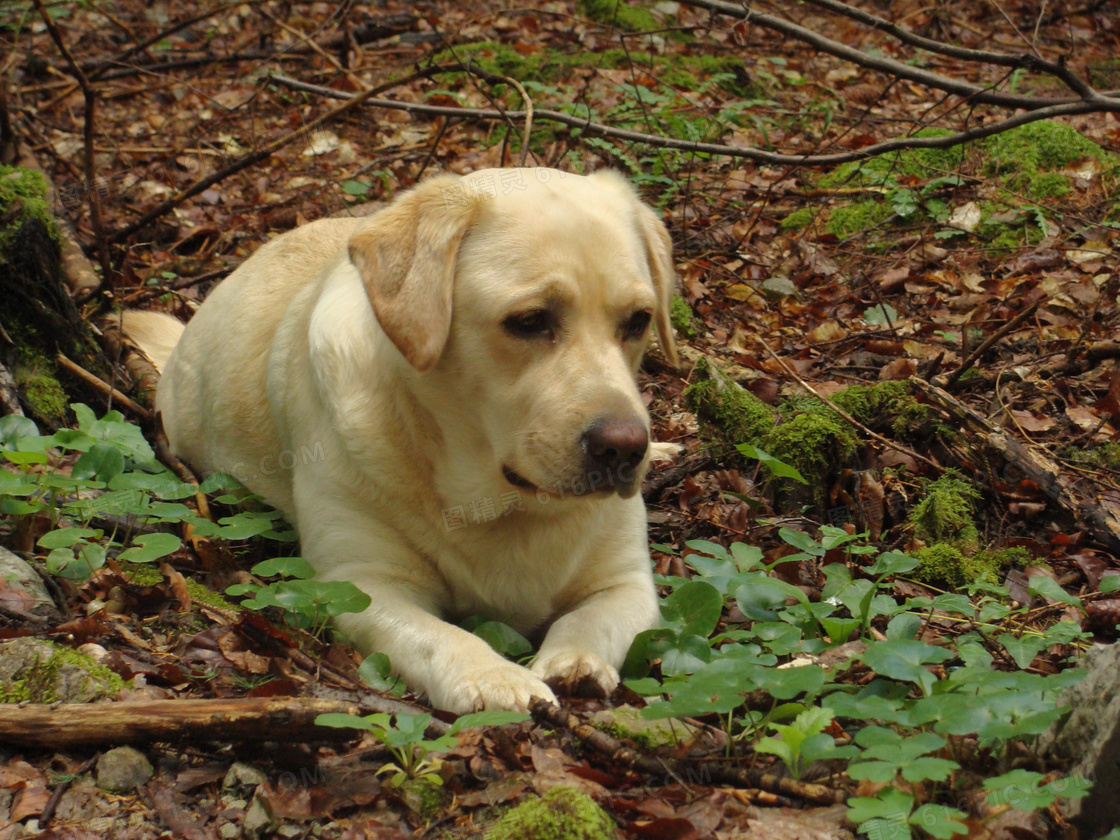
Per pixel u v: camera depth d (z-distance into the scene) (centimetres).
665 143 581
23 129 699
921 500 410
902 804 202
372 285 304
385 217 309
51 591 297
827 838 211
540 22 1134
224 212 734
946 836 195
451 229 299
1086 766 208
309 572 303
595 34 1063
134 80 965
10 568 295
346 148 839
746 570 314
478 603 333
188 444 433
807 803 225
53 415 414
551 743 244
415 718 227
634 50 1016
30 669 256
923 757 211
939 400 435
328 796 228
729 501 419
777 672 233
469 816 224
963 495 405
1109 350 490
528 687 260
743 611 288
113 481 315
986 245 667
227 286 435
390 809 226
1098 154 755
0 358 410
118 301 521
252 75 961
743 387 488
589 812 209
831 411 447
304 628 295
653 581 344
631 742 244
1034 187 721
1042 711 214
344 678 276
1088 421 450
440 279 297
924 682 230
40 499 326
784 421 450
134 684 260
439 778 229
